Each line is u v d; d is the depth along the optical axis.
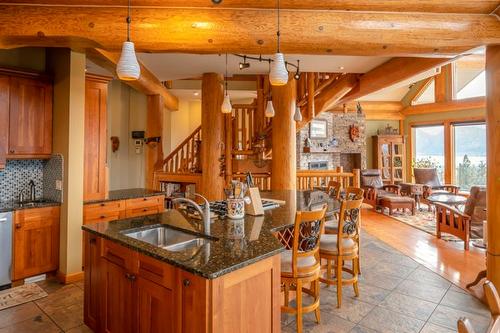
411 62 4.40
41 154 3.71
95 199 3.97
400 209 8.29
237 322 1.69
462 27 2.92
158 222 2.62
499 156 3.04
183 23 2.76
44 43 2.85
